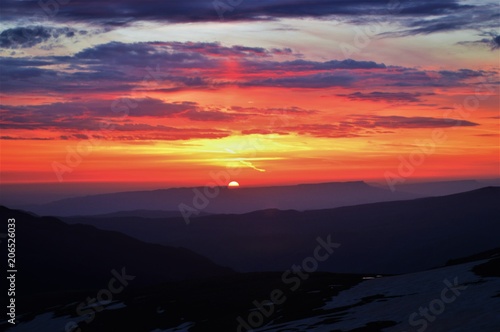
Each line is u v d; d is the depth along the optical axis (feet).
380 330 120.88
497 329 101.76
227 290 206.28
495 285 136.87
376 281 182.50
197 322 168.66
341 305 155.84
